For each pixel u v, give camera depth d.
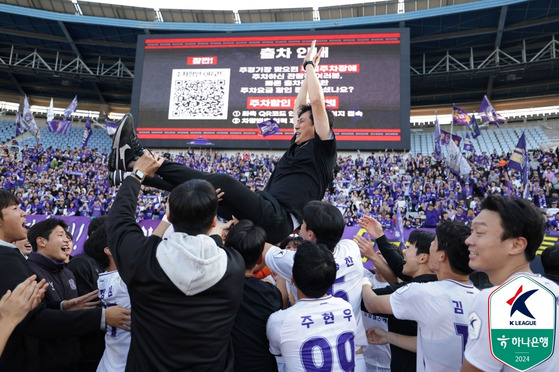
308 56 3.20
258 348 2.43
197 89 20.08
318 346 2.24
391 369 3.01
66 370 3.04
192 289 1.85
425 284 2.41
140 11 25.25
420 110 30.67
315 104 2.97
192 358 1.86
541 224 1.80
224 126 19.55
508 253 1.81
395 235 13.20
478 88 27.17
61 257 3.30
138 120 19.91
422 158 19.69
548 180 16.66
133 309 1.95
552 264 2.77
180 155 19.75
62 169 20.53
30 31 25.88
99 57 27.70
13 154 23.30
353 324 2.42
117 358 2.74
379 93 18.91
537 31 23.19
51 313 2.43
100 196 16.44
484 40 24.11
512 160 13.52
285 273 2.68
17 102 32.22
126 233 2.02
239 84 19.95
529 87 26.77
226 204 2.60
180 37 20.78
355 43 19.62
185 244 1.89
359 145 18.52
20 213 2.84
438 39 23.73
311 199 2.95
